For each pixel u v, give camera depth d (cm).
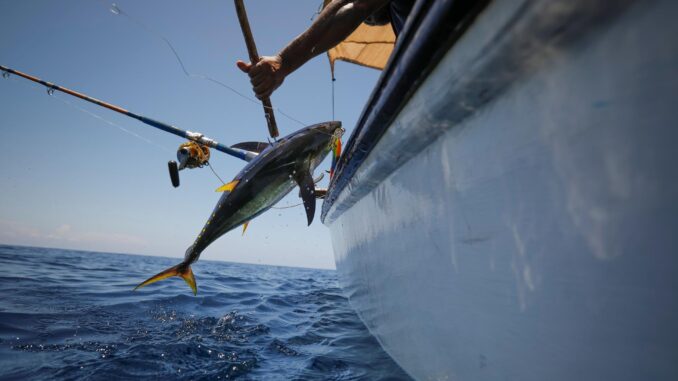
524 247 77
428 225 130
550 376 73
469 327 108
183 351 282
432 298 135
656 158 48
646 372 53
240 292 693
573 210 63
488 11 69
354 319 451
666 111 46
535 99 69
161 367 247
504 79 75
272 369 257
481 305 98
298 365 266
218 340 324
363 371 246
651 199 49
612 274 56
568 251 65
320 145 266
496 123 83
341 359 277
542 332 74
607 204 56
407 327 177
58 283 640
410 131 122
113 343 293
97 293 543
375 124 146
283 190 264
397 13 234
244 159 329
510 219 81
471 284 103
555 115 64
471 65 78
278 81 184
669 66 45
